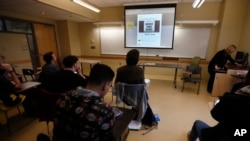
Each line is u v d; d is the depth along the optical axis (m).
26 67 4.53
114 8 5.62
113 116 0.81
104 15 5.80
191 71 4.06
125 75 1.99
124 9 5.28
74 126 0.74
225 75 3.40
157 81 4.91
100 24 5.95
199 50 5.05
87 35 6.29
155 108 3.02
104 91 0.92
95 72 0.87
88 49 6.43
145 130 2.29
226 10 4.29
